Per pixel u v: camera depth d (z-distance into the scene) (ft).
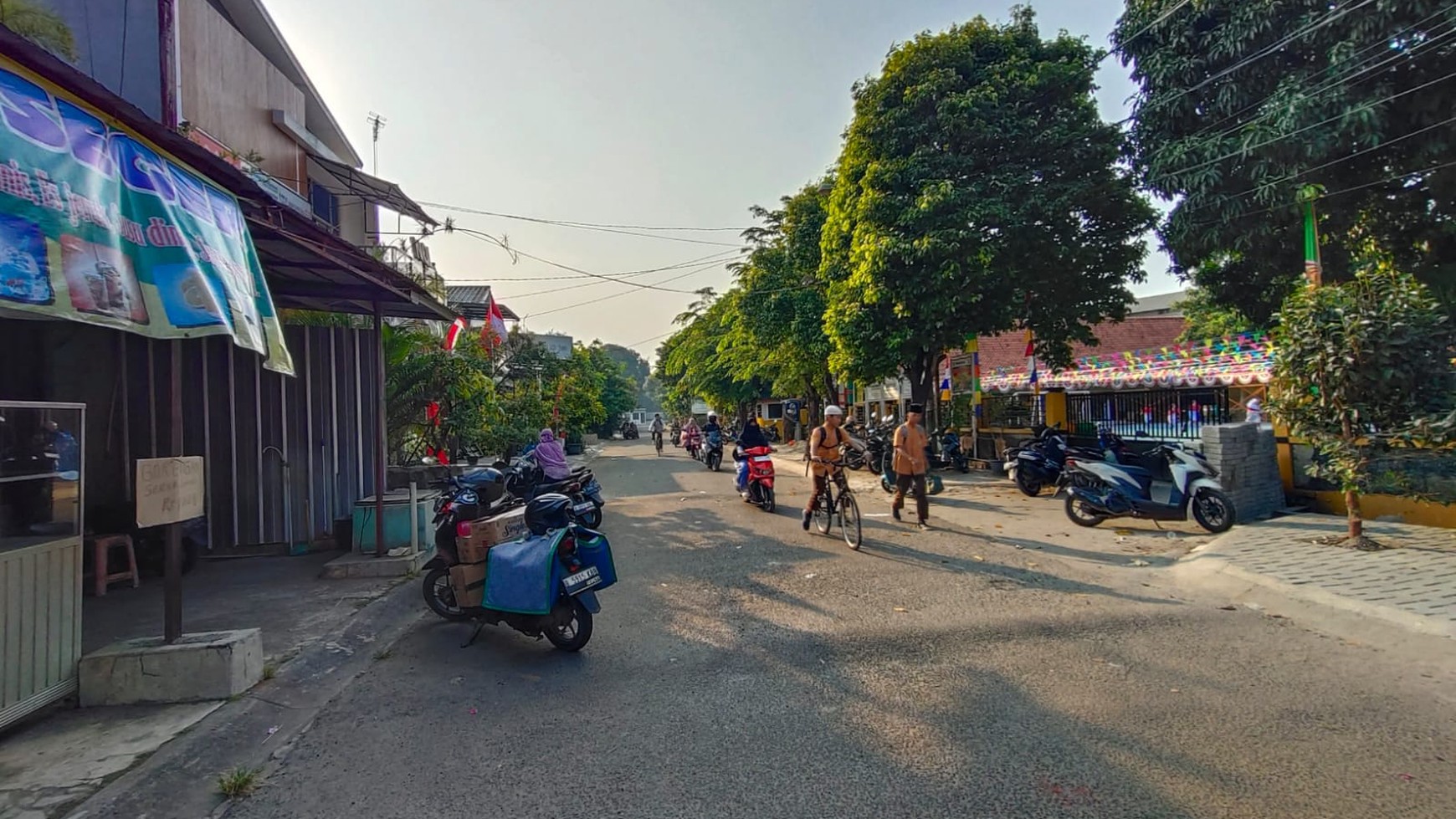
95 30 31.42
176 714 13.50
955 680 14.64
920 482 32.99
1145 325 88.38
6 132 10.46
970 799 10.25
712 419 71.10
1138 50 38.32
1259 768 10.93
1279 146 31.24
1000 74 43.09
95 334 26.55
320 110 53.57
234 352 28.89
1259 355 38.58
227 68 38.37
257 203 17.43
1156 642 16.78
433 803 10.64
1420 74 29.99
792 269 67.10
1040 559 25.77
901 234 42.47
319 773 11.69
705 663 16.22
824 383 83.30
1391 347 22.71
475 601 18.76
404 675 16.21
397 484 39.86
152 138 13.66
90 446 26.25
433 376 42.29
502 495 27.32
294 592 22.61
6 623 12.42
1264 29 32.42
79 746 12.16
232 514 28.68
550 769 11.55
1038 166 42.47
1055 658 15.83
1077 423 50.39
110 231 11.96
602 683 15.30
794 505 41.47
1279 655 15.83
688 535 32.65
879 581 23.02
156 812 10.48
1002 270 41.68
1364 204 35.09
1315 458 29.07
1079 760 11.28
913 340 45.24
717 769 11.35
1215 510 29.01
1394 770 10.82
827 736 12.34
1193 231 35.88
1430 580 19.92
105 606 21.35
